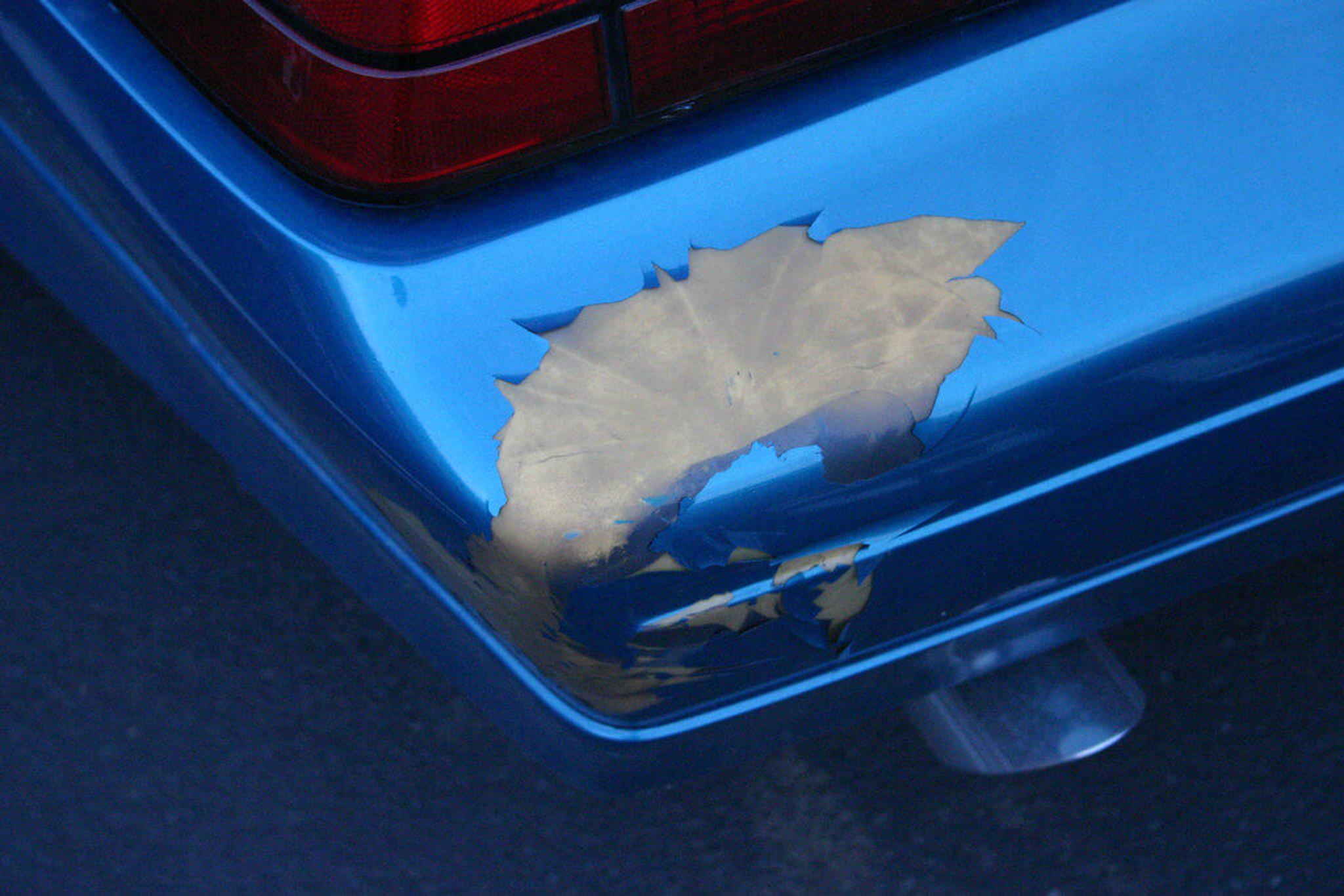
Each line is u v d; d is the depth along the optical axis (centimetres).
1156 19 98
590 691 108
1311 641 189
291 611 195
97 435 202
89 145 102
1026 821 184
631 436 93
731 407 93
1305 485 120
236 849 184
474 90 93
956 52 98
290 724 190
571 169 98
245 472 127
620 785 125
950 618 117
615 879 183
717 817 186
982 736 152
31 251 129
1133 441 103
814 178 96
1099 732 152
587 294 94
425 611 112
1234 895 180
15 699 189
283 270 96
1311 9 98
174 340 114
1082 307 96
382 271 95
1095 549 114
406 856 184
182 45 96
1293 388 106
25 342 205
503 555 96
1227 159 97
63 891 181
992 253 96
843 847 184
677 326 93
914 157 96
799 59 97
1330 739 184
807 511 96
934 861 183
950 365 95
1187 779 185
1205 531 121
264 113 96
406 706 191
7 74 105
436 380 94
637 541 94
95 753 187
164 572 196
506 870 184
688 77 95
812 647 111
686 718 116
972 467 99
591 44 93
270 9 91
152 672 192
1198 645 190
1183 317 97
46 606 194
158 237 102
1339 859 179
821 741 189
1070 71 97
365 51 91
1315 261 97
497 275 95
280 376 99
